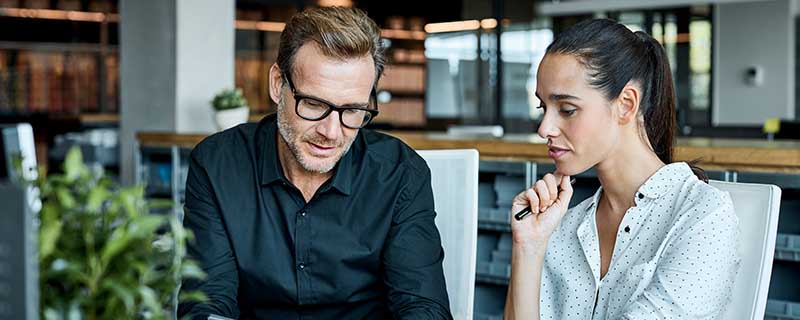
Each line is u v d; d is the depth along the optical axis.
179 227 0.91
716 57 9.73
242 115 5.53
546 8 8.19
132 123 6.07
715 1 7.19
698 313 1.43
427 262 1.78
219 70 6.09
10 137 1.54
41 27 9.39
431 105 9.58
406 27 9.55
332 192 1.78
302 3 9.16
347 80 1.61
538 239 1.61
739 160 2.82
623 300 1.53
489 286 3.45
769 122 6.34
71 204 0.87
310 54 1.61
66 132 8.94
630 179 1.54
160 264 0.91
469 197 2.02
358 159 1.83
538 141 3.40
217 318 1.27
